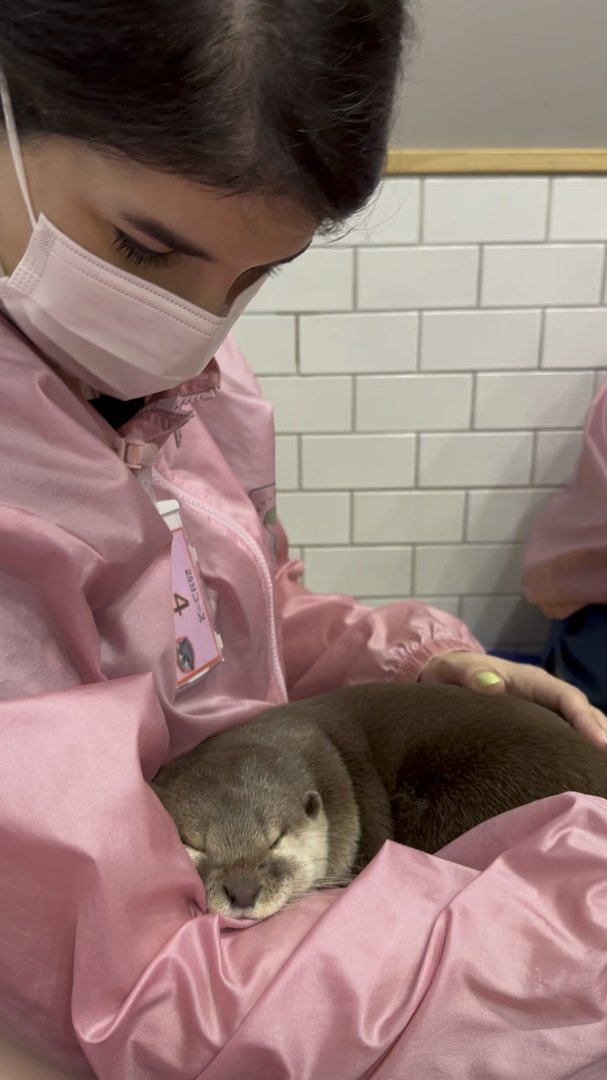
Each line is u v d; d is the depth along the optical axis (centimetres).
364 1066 59
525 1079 60
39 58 52
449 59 143
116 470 72
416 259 161
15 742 61
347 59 54
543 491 178
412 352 167
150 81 51
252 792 89
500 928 63
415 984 61
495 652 191
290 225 60
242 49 51
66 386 73
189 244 60
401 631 126
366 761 100
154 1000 60
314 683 131
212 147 53
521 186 157
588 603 157
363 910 64
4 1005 63
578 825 68
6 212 64
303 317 164
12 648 68
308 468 175
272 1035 58
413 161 153
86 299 65
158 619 80
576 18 139
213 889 81
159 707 71
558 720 102
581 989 60
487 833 75
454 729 98
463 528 181
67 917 60
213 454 107
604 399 156
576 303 165
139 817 62
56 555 68
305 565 184
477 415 172
